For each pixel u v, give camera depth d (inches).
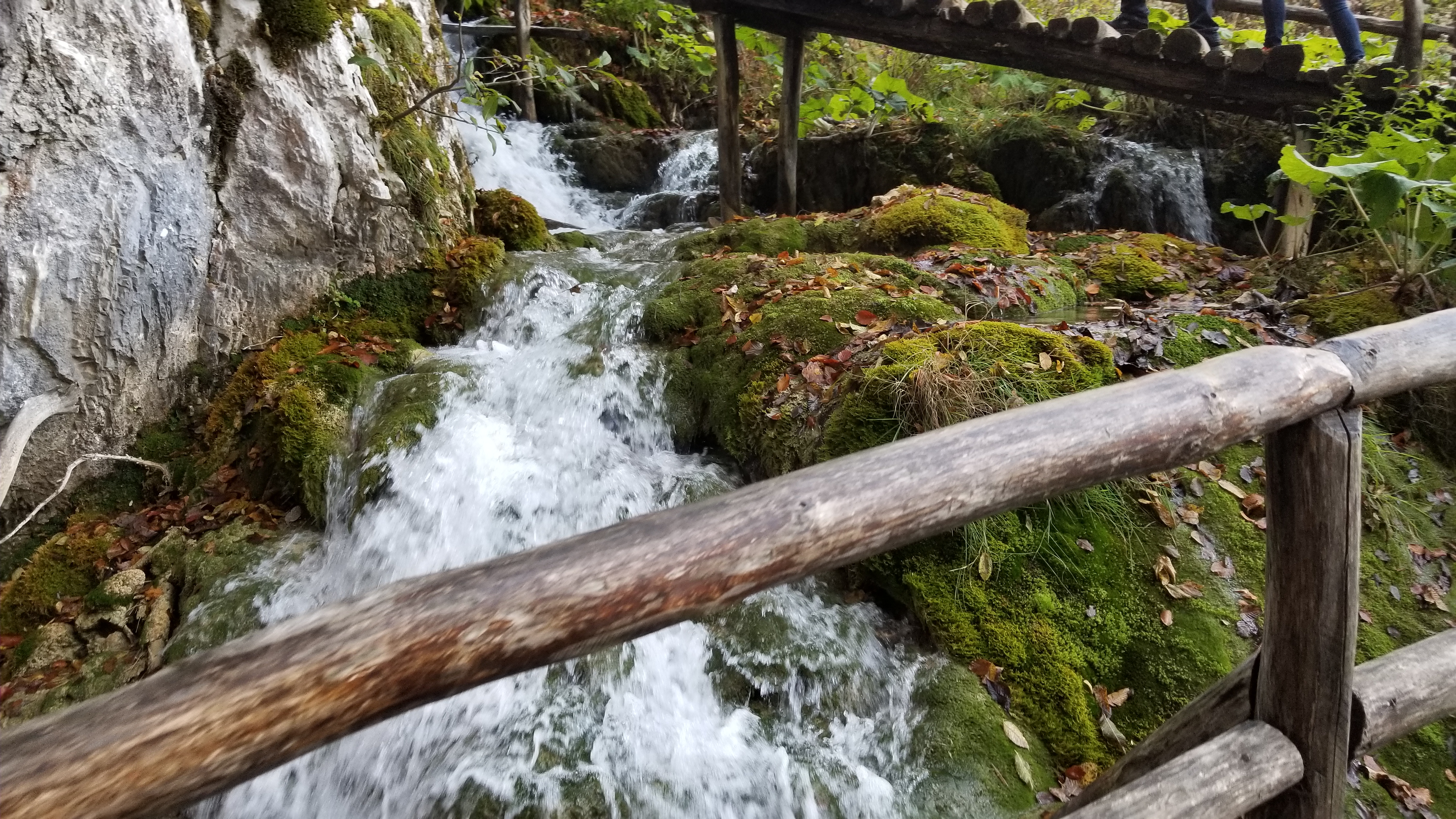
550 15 348.5
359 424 144.0
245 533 132.3
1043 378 119.1
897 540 41.7
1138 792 52.0
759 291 161.5
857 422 118.0
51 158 125.6
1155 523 110.3
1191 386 49.0
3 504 128.1
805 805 90.3
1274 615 57.8
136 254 139.3
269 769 29.8
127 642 120.4
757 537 38.2
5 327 127.1
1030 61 204.2
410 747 97.4
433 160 181.9
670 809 90.0
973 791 88.4
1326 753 57.0
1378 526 112.1
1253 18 288.2
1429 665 61.4
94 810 26.5
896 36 214.8
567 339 161.2
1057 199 238.2
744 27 273.0
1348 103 164.7
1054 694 96.6
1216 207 228.7
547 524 127.0
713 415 141.9
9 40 117.0
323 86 157.8
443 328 172.7
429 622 32.0
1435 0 218.1
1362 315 137.3
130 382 145.7
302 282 164.2
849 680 103.0
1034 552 106.4
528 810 87.7
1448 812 88.1
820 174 266.7
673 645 108.3
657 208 273.3
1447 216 126.2
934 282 163.3
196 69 141.5
